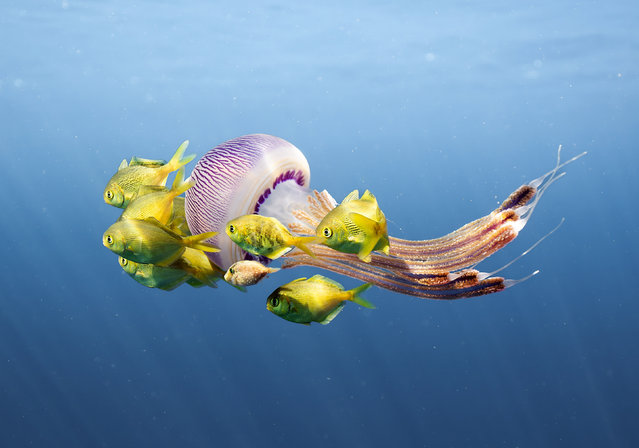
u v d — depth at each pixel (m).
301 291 1.66
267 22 14.44
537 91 22.28
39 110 26.31
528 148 37.62
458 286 1.73
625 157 39.94
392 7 13.55
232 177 1.92
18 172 38.97
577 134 34.00
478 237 1.74
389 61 17.95
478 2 13.36
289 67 18.50
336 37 15.61
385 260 1.78
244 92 22.03
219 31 15.15
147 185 1.82
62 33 15.76
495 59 17.89
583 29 15.43
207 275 1.84
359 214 1.53
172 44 16.30
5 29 15.52
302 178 2.15
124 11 13.95
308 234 1.89
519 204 1.74
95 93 22.80
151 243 1.64
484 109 26.02
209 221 1.93
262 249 1.62
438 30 15.23
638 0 13.58
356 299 1.68
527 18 14.53
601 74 19.80
